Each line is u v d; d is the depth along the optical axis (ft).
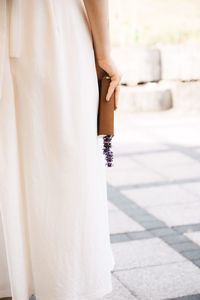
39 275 5.75
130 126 19.72
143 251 8.71
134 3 25.76
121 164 14.48
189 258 8.43
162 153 15.64
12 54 5.31
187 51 23.16
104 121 5.81
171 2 26.27
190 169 13.89
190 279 7.67
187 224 9.98
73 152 5.50
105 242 5.99
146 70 23.21
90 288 5.86
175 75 23.34
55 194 5.55
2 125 5.41
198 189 12.17
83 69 5.52
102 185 5.94
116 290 7.29
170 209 10.84
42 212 5.58
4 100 5.37
